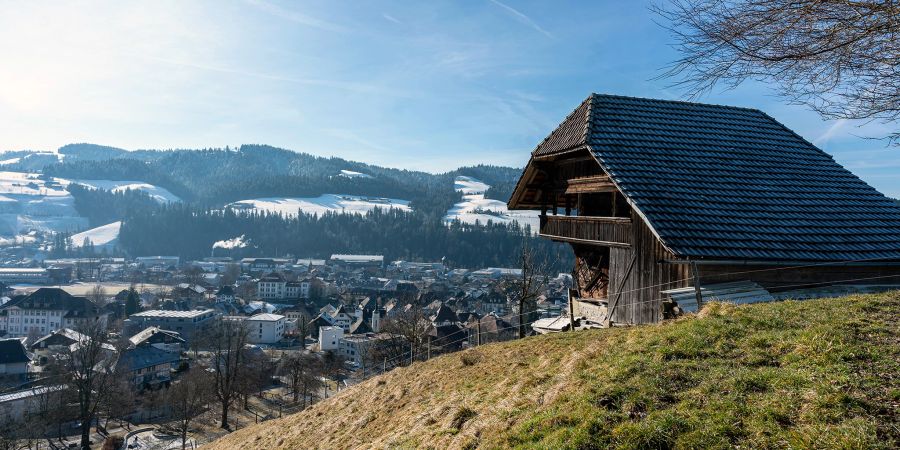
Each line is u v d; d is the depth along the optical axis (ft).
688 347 28.99
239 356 242.99
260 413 217.97
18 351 261.85
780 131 73.05
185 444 180.04
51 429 201.87
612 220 63.82
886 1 17.95
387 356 194.29
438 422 32.78
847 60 20.29
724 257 48.32
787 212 56.24
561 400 26.96
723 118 73.20
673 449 19.88
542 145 75.20
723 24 20.30
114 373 211.61
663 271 55.52
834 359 23.77
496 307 433.89
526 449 22.90
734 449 18.80
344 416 49.42
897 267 55.98
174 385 221.46
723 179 59.47
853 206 59.67
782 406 20.56
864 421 18.38
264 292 611.47
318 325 410.31
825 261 50.31
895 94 21.07
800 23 19.44
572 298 78.64
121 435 195.93
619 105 70.79
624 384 25.91
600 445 21.30
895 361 22.67
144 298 521.65
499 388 35.22
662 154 61.67
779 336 28.04
